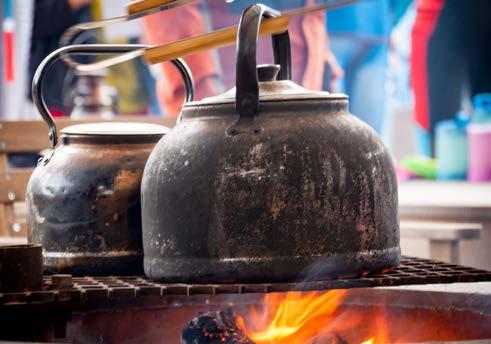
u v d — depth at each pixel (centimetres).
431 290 316
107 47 323
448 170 898
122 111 888
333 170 253
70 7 890
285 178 250
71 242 299
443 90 912
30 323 265
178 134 267
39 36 892
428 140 911
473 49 910
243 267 251
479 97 909
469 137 890
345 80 911
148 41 890
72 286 264
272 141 252
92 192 298
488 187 761
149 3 283
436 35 912
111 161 302
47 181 304
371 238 258
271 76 276
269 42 873
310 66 903
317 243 251
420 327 317
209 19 889
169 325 328
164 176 262
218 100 264
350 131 261
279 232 250
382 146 269
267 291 250
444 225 527
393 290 322
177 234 258
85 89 689
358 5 905
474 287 319
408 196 651
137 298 324
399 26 914
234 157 252
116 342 320
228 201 251
